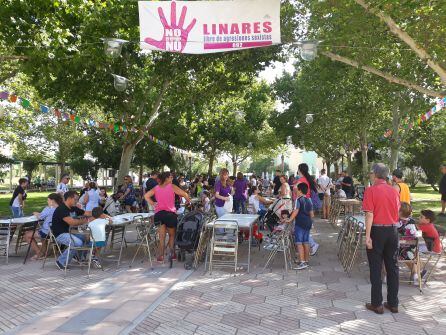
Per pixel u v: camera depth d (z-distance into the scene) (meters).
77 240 7.77
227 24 7.57
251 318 5.13
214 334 4.63
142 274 7.43
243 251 9.65
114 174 36.78
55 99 16.33
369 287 6.55
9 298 6.09
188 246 7.97
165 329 4.77
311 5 10.39
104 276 7.31
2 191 40.78
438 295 6.13
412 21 9.11
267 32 7.60
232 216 9.00
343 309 5.48
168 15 7.51
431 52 9.53
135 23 12.11
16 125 23.28
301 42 8.09
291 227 8.53
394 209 5.37
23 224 9.06
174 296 6.04
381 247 5.34
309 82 23.52
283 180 10.60
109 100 16.52
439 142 30.89
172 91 18.50
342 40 10.23
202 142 32.69
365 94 19.84
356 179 40.66
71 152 41.69
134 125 16.59
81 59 11.55
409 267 6.96
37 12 10.72
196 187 19.20
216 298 5.95
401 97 17.50
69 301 5.83
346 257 8.15
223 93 19.31
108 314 5.23
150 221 8.99
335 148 36.97
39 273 7.59
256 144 38.16
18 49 11.26
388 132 19.55
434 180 34.78
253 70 15.17
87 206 12.37
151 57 16.70
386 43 10.49
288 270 7.75
